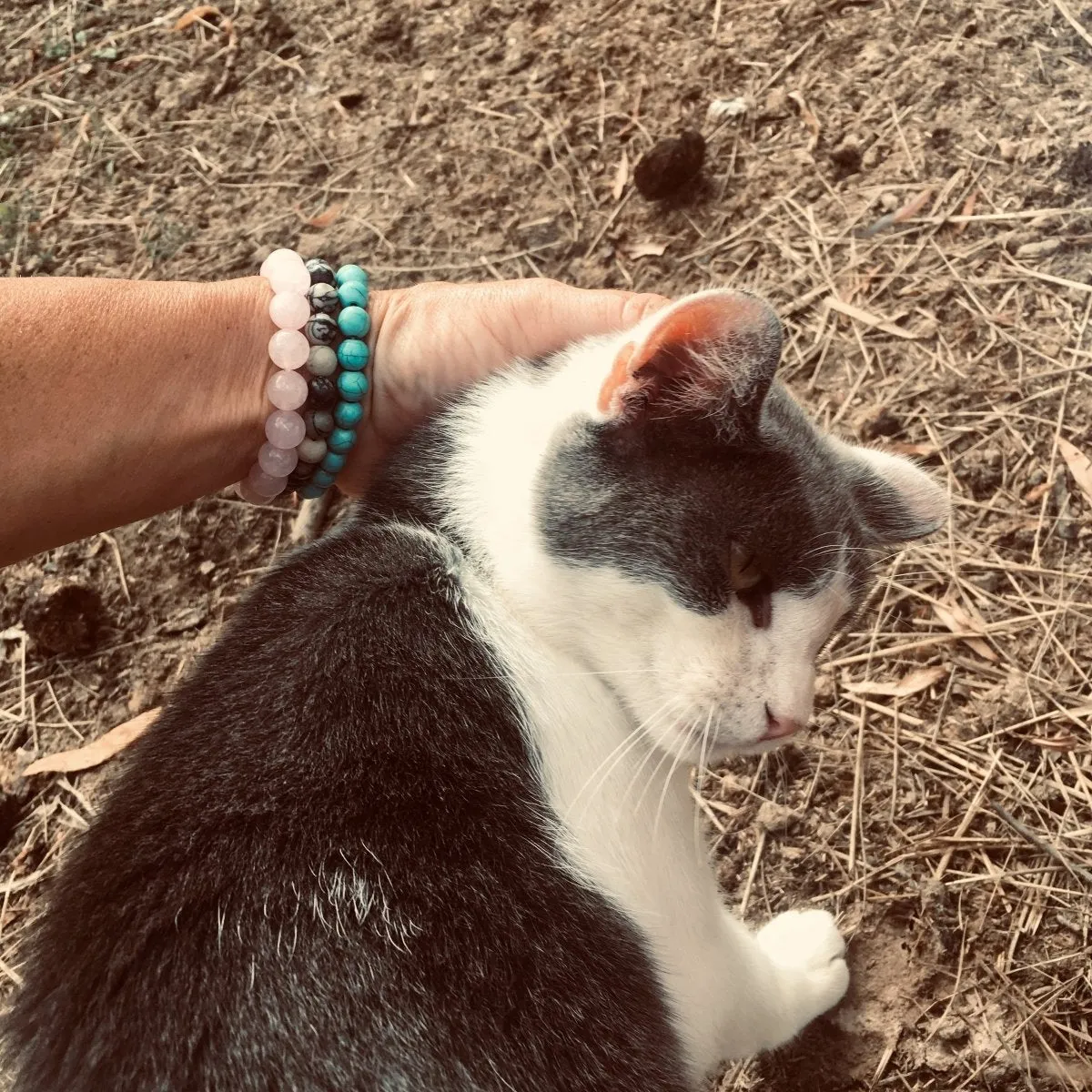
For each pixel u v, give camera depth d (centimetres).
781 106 52
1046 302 45
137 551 45
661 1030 25
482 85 56
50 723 42
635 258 50
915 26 53
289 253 32
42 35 62
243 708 25
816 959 34
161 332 30
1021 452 43
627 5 57
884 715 39
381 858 23
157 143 58
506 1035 23
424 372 34
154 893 23
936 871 36
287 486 33
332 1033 22
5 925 38
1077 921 35
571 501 27
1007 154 49
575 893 25
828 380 46
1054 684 38
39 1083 23
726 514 27
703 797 38
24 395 28
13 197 56
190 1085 21
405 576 27
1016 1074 33
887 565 41
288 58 60
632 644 28
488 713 26
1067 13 51
